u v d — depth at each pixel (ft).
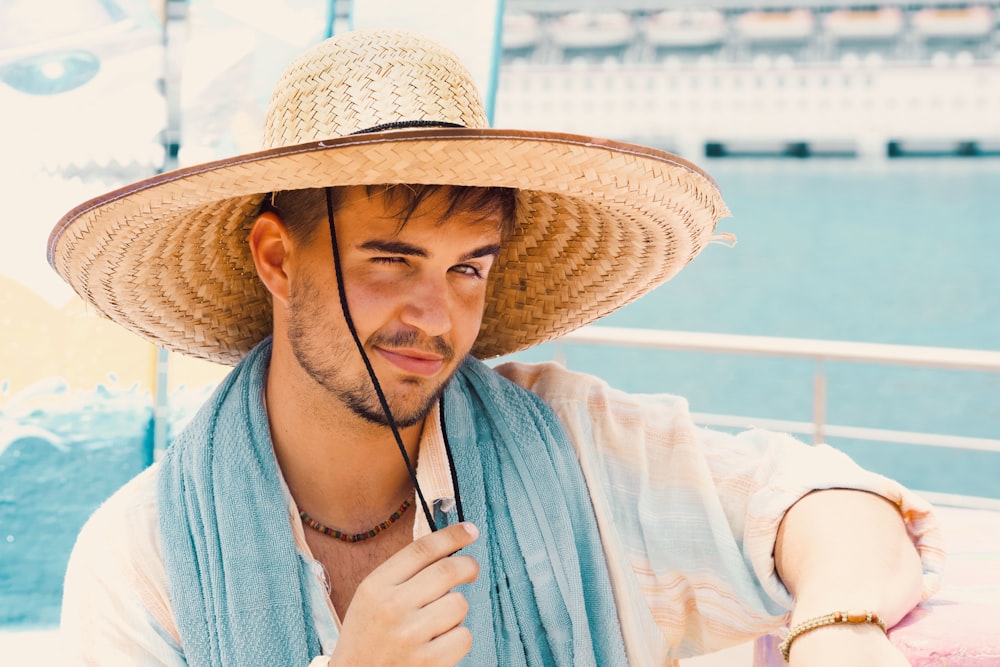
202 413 3.43
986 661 2.72
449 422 3.44
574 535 3.41
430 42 3.19
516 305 3.98
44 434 7.74
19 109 7.59
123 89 7.91
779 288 64.64
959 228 83.10
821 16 161.58
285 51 8.27
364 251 2.93
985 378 41.37
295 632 3.10
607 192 2.79
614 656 3.33
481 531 3.32
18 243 7.60
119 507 3.30
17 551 7.71
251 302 3.82
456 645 2.66
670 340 7.13
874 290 62.54
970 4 158.30
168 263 3.40
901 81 145.38
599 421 3.63
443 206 2.85
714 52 164.96
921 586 2.95
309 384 3.21
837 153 149.48
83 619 3.16
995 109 144.87
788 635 2.79
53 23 7.66
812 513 3.10
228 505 3.18
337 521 3.40
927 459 32.27
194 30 8.11
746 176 129.08
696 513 3.37
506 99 147.74
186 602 3.10
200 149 8.20
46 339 7.70
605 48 165.78
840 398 39.83
